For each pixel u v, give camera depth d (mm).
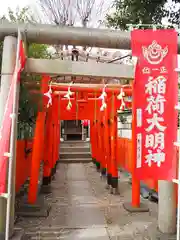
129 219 4762
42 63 3520
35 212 4875
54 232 4121
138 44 3402
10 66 3408
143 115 3393
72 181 8469
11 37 3434
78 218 4809
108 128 7355
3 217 3287
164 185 3928
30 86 4828
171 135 3383
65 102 8398
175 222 3922
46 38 3488
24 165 6383
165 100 3396
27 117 5316
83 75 3584
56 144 10039
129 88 6234
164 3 5059
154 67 3410
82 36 3502
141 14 5199
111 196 6500
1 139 3029
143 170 3363
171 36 3422
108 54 5332
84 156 13461
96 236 3990
